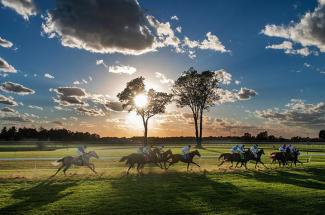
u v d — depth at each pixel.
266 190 23.89
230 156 36.75
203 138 142.50
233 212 18.17
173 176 29.72
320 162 48.12
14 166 38.97
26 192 21.94
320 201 20.94
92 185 24.69
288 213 18.30
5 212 17.42
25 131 146.25
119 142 113.44
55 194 21.47
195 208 18.75
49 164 41.38
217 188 24.34
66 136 147.75
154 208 18.61
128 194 21.83
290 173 33.97
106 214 17.39
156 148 33.78
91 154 30.03
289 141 138.38
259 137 140.62
